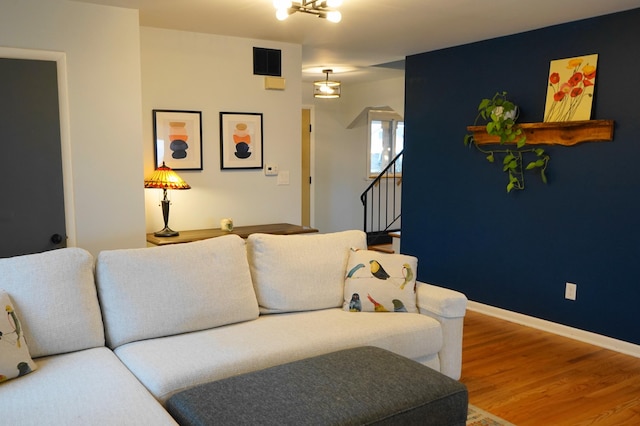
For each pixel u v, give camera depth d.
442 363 3.00
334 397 1.93
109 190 3.58
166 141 4.18
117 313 2.48
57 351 2.29
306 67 6.16
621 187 3.70
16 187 3.30
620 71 3.65
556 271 4.14
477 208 4.71
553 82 4.03
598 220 3.85
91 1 3.38
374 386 2.03
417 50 5.02
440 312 2.97
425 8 3.53
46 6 3.29
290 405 1.86
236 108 4.50
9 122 3.25
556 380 3.27
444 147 4.98
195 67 4.27
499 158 4.49
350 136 8.16
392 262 3.13
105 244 3.59
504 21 3.88
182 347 2.42
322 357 2.30
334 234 3.31
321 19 3.82
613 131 3.70
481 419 2.76
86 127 3.47
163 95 4.15
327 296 3.08
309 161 7.83
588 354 3.71
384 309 3.03
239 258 2.87
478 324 4.41
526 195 4.31
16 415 1.75
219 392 1.94
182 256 2.70
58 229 3.44
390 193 8.59
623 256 3.72
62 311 2.32
